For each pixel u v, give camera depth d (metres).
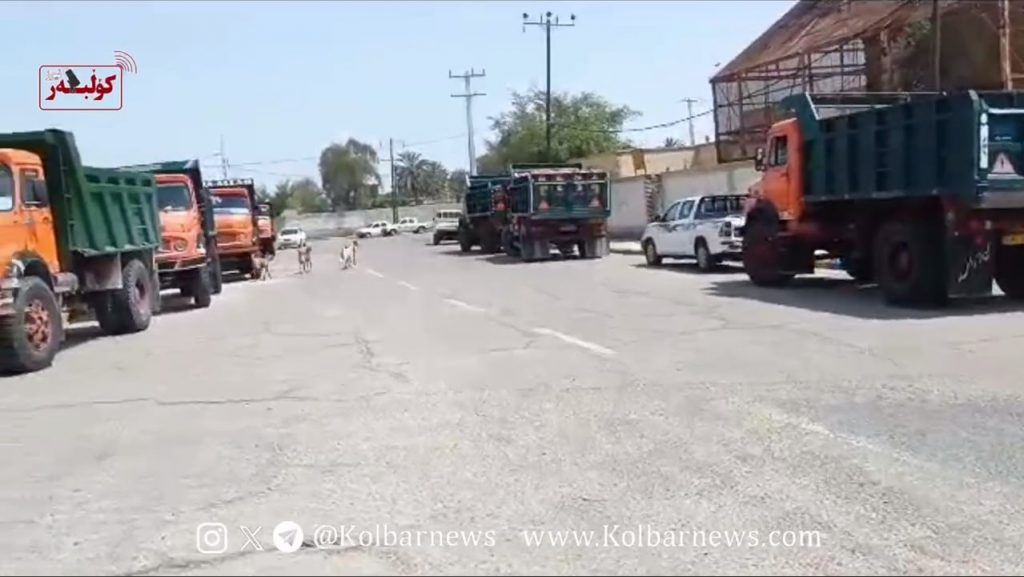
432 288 20.89
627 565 4.31
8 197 11.89
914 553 4.38
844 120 14.71
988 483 5.34
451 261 33.28
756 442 6.31
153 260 16.84
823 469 5.67
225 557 4.57
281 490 5.64
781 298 15.17
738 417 7.02
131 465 6.39
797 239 16.47
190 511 5.32
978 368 8.59
